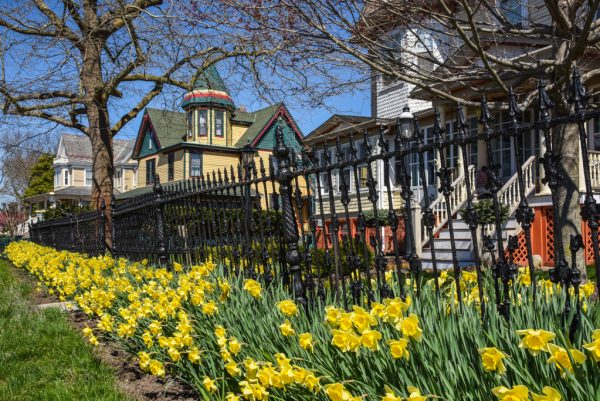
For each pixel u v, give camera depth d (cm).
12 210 4456
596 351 163
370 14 551
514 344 205
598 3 443
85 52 1149
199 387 317
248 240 440
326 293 382
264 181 413
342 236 497
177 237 614
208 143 3016
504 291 249
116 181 4394
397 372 217
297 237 378
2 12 1081
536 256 1052
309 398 247
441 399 201
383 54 551
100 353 491
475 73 590
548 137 231
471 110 1344
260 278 429
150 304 426
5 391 392
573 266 226
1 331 575
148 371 418
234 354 307
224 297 376
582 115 214
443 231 1249
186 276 436
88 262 786
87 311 580
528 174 1188
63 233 1416
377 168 1825
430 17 543
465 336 221
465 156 269
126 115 1460
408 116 1137
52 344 521
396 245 303
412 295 296
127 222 846
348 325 232
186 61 1105
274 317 322
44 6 1213
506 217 1075
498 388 167
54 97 1324
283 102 962
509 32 586
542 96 233
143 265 672
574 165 627
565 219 629
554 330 213
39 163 5084
